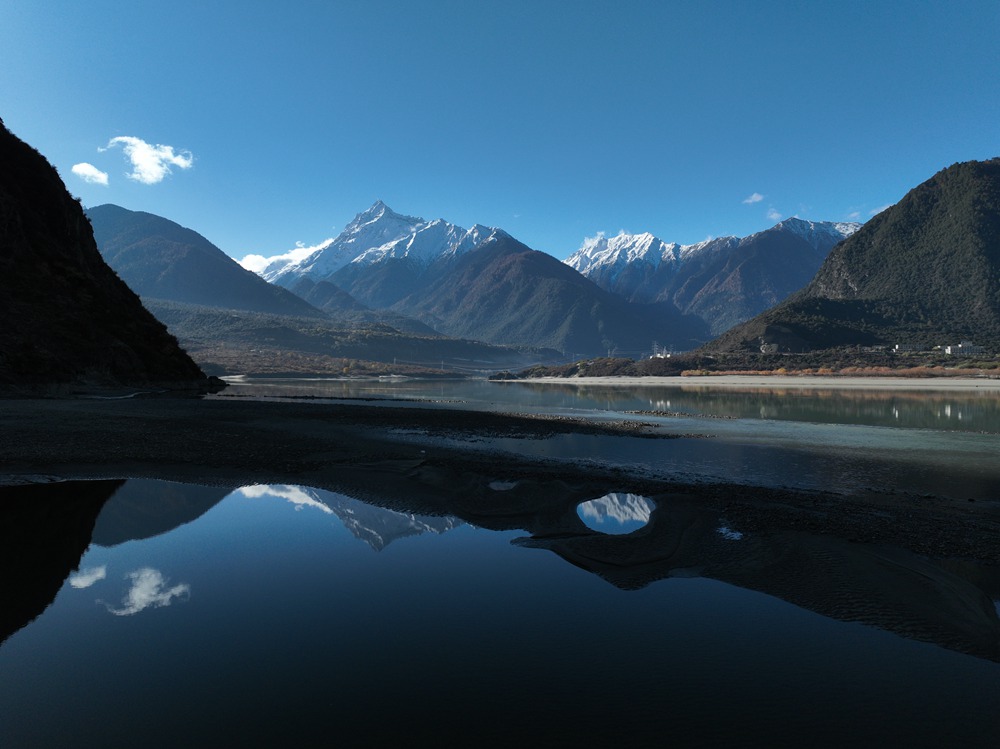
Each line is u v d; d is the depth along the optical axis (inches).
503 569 356.5
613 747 175.3
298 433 1010.7
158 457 729.0
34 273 2111.2
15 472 629.3
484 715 193.2
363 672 222.4
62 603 291.3
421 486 604.4
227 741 174.4
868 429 1286.9
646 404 2352.4
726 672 228.2
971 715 198.5
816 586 324.2
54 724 182.2
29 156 2539.4
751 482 658.2
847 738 183.5
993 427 1355.8
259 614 280.1
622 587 325.4
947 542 407.8
